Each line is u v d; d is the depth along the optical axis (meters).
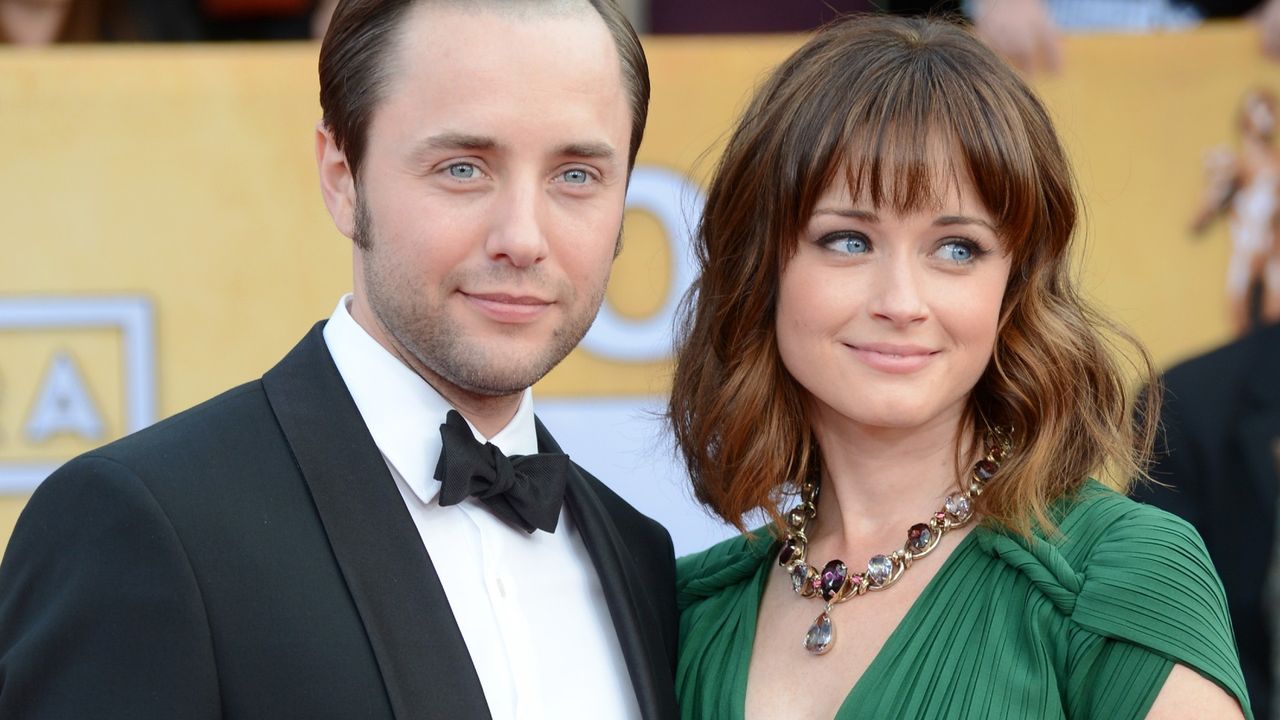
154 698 3.68
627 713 4.45
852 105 4.30
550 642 4.40
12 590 3.90
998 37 6.81
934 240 4.33
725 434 4.80
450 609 4.03
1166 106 6.73
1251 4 7.97
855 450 4.59
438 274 4.09
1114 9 8.06
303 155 6.54
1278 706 6.51
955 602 4.32
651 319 6.65
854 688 4.29
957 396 4.39
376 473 4.13
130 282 6.48
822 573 4.58
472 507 4.34
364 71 4.16
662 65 6.69
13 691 3.75
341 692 3.81
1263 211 6.71
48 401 6.44
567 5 4.17
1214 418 6.62
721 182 4.73
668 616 4.87
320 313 6.55
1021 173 4.29
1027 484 4.36
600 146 4.13
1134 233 6.72
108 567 3.77
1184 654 3.98
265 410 4.17
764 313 4.67
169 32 7.99
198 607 3.74
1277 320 6.68
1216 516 6.61
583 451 6.63
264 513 3.94
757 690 4.52
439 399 4.31
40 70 6.45
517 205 4.05
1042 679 4.10
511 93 4.03
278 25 8.11
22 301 6.44
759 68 6.69
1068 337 4.48
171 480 3.88
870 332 4.32
